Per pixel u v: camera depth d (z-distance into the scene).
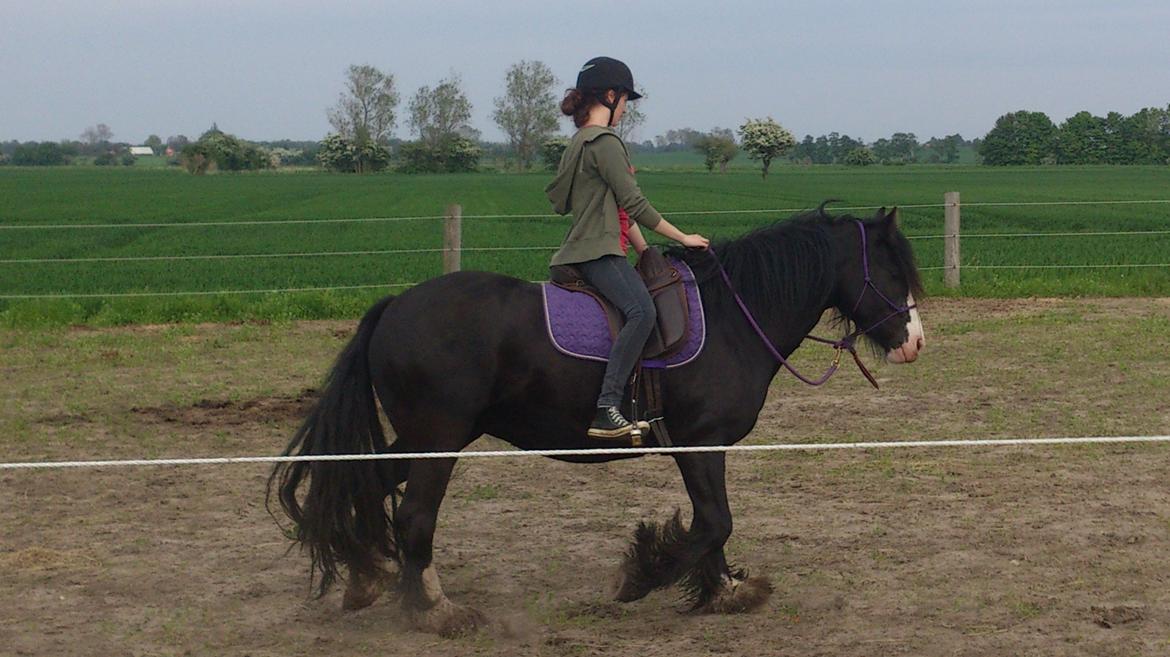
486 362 5.16
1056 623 5.34
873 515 7.08
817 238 5.71
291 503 5.26
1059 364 11.69
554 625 5.45
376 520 5.27
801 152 166.50
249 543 6.69
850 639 5.19
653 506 7.42
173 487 7.84
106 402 10.30
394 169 131.12
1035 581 5.91
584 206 5.28
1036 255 21.81
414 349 5.14
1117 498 7.34
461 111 129.88
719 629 5.36
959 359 12.07
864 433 9.15
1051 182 68.94
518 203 53.00
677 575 5.39
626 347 5.14
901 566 6.18
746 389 5.46
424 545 5.28
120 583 6.00
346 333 13.89
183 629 5.38
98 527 6.95
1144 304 15.57
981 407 9.98
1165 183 66.38
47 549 6.52
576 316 5.23
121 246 29.23
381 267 21.30
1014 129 123.62
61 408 10.09
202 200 57.97
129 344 13.16
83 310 15.03
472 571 6.24
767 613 5.55
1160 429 9.05
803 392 10.76
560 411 5.30
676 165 156.25
